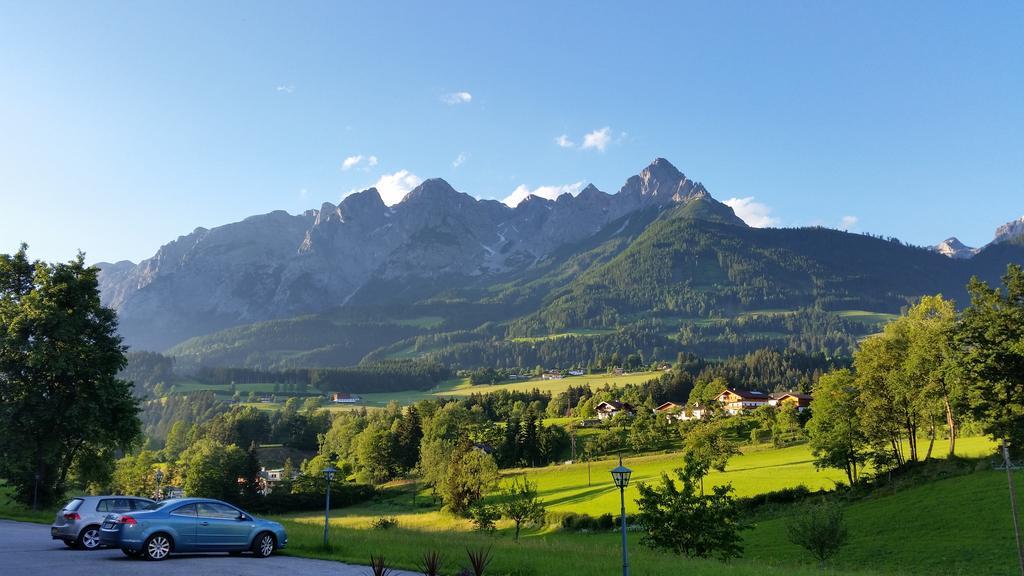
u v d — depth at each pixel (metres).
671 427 161.62
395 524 67.56
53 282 48.50
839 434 73.62
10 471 44.44
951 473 63.34
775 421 150.00
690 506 38.06
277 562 22.77
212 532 23.45
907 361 67.56
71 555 23.77
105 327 50.12
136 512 22.83
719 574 22.31
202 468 125.00
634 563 24.02
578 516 77.19
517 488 77.75
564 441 164.88
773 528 59.78
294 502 122.25
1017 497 51.56
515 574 21.75
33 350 44.69
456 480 93.81
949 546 44.00
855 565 42.38
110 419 49.50
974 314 53.41
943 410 68.88
